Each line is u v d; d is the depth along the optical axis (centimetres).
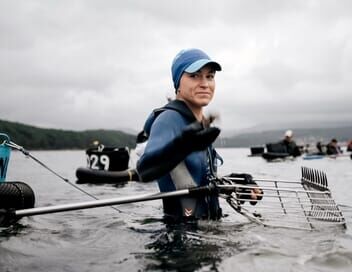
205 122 366
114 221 417
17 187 421
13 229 382
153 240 324
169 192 352
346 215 480
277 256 279
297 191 375
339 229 359
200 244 305
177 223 370
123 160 1023
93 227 391
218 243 307
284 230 349
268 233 338
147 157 324
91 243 327
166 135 345
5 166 457
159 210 497
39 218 437
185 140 305
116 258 283
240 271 252
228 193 377
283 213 391
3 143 454
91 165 1035
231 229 350
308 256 280
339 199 646
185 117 366
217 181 382
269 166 1650
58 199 679
